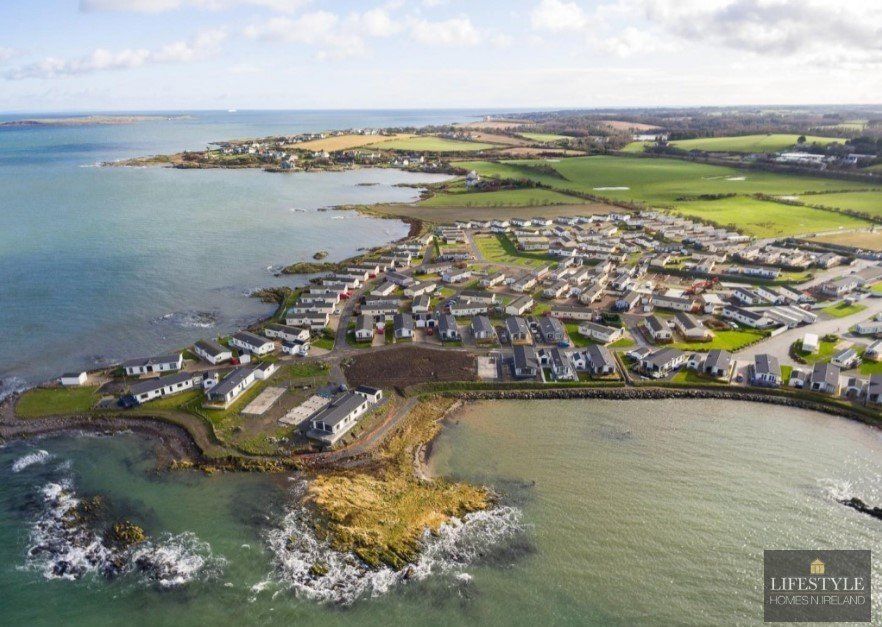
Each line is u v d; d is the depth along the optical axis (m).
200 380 101.62
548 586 61.19
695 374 105.75
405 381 103.56
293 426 88.94
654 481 78.00
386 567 63.72
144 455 83.50
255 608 59.06
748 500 74.19
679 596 60.00
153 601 60.03
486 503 73.62
